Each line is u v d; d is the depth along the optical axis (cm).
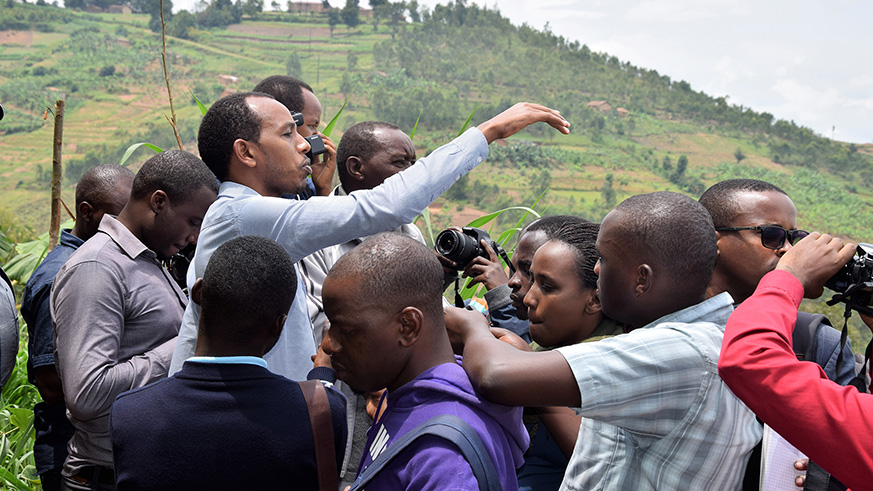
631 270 137
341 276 129
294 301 196
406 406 130
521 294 203
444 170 187
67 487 216
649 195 141
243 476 144
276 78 309
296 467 148
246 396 147
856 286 138
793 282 133
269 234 184
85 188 260
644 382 127
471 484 115
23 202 16200
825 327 198
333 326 131
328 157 307
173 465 142
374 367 131
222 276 150
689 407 129
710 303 141
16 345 218
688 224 135
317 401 154
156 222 221
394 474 124
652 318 140
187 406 145
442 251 222
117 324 209
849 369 191
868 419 110
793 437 116
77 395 198
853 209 19862
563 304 172
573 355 127
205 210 225
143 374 206
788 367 117
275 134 196
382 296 127
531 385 124
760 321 124
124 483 143
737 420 133
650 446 135
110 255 214
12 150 19625
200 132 199
